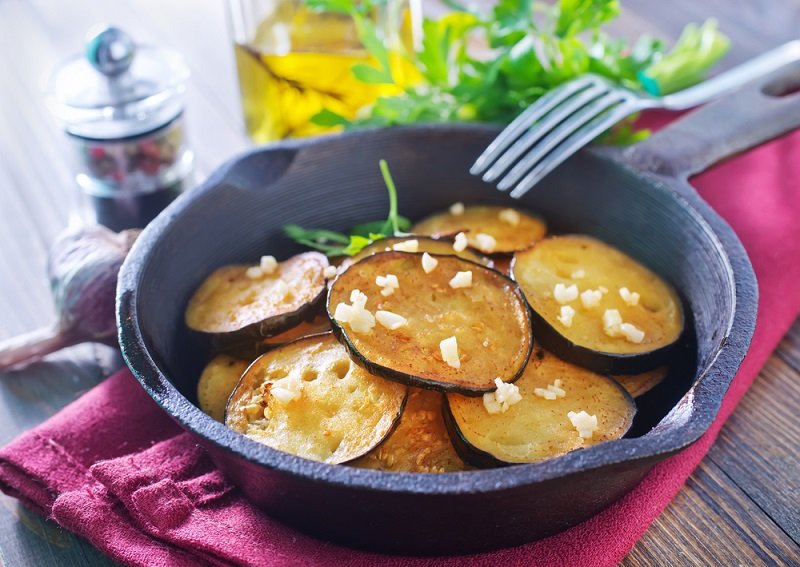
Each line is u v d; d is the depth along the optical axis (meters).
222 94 0.53
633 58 0.45
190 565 0.28
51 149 0.50
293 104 0.46
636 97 0.41
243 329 0.32
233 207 0.36
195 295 0.35
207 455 0.32
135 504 0.29
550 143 0.38
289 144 0.37
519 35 0.43
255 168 0.36
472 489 0.24
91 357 0.39
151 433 0.34
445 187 0.40
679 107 0.42
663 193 0.35
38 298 0.41
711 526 0.31
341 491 0.24
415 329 0.30
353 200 0.39
